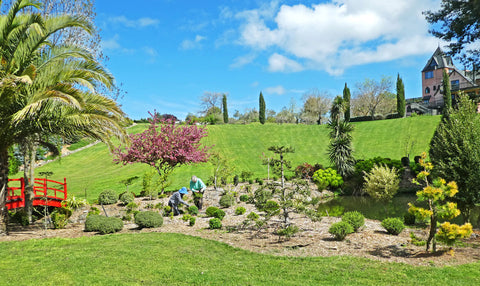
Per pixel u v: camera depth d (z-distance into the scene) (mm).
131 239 8680
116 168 33125
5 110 9352
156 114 19578
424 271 6094
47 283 5371
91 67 10477
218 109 80312
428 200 7309
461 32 8055
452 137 10953
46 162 37406
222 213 12188
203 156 20188
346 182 24656
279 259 7020
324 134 45906
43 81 9625
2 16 9031
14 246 7988
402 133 40188
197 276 5805
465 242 8672
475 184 10281
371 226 10750
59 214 11742
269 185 9492
